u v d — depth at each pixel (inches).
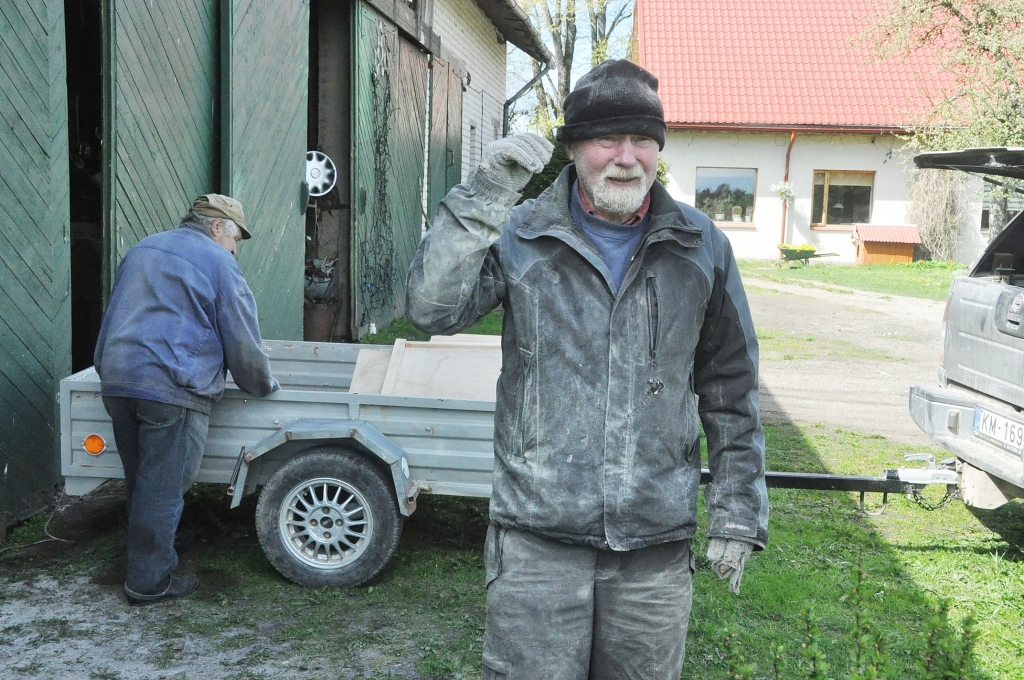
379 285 437.1
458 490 170.9
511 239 89.4
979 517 227.9
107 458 173.8
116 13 215.6
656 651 90.2
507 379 90.8
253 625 157.3
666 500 87.5
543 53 811.4
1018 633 162.6
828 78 1044.5
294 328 333.4
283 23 305.9
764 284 761.6
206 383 161.2
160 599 164.2
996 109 750.5
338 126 392.2
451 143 604.1
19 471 193.9
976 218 961.5
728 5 1133.7
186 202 255.3
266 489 169.0
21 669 141.2
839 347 473.7
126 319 158.1
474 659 148.3
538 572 87.2
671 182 1005.8
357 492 168.1
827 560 194.9
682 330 88.4
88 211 296.8
